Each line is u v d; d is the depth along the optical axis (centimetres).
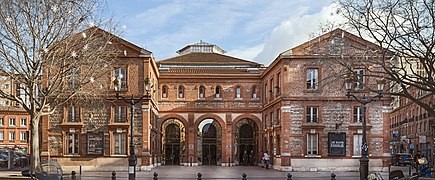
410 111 7850
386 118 4462
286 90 4459
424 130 6862
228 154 5522
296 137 4438
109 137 4438
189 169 4759
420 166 3734
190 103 5572
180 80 5591
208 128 5850
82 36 3106
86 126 4456
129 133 4444
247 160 5741
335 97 4447
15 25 2898
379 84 2977
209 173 4100
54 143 4441
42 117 4444
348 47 4009
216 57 6506
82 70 3338
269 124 5119
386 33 2612
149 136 4516
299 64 4475
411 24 2481
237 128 5812
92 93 3856
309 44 4481
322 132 4441
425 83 2436
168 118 5553
